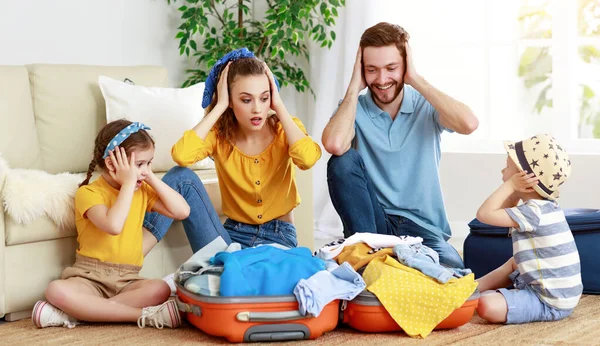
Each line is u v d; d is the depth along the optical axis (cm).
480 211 237
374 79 264
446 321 217
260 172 259
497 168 401
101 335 218
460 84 421
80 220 242
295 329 207
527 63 418
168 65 433
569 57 394
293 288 208
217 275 215
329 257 238
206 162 336
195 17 406
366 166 274
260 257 216
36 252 243
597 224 270
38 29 367
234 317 204
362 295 214
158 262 276
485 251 282
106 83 318
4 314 236
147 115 318
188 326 229
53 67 316
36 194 237
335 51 429
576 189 382
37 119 310
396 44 261
